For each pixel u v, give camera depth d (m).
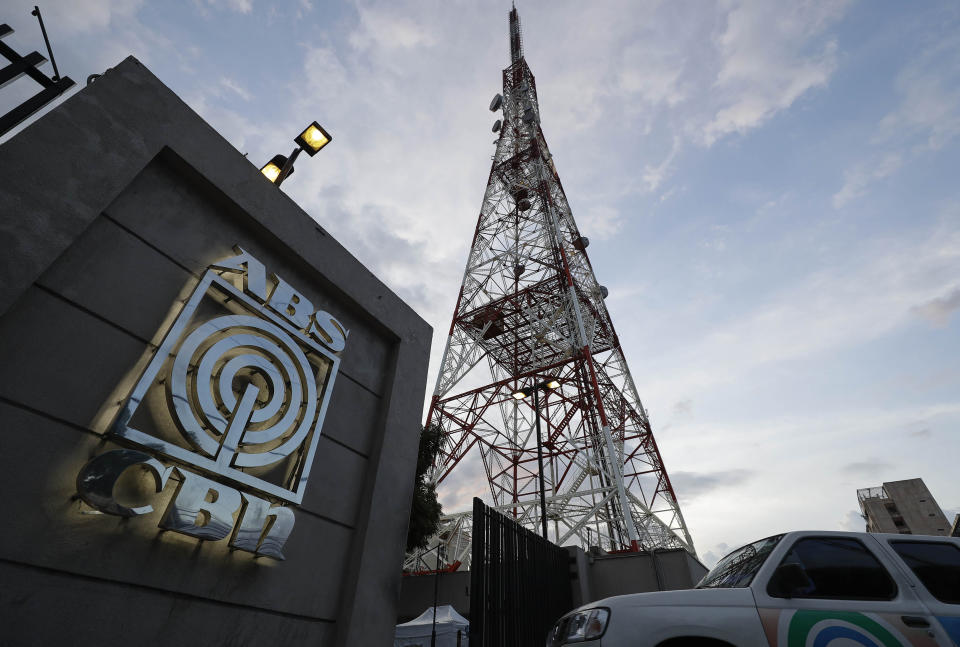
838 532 4.99
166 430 5.57
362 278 9.24
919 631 4.09
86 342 5.31
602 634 4.51
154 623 5.07
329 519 7.30
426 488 17.81
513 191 47.22
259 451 6.36
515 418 32.44
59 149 5.51
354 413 8.34
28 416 4.71
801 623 4.16
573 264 40.16
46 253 5.05
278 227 7.74
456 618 17.38
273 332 6.98
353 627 6.77
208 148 7.07
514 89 59.91
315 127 10.02
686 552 16.69
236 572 5.89
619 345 39.22
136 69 6.62
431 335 10.66
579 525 24.39
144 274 6.03
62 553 4.58
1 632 4.12
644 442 32.12
